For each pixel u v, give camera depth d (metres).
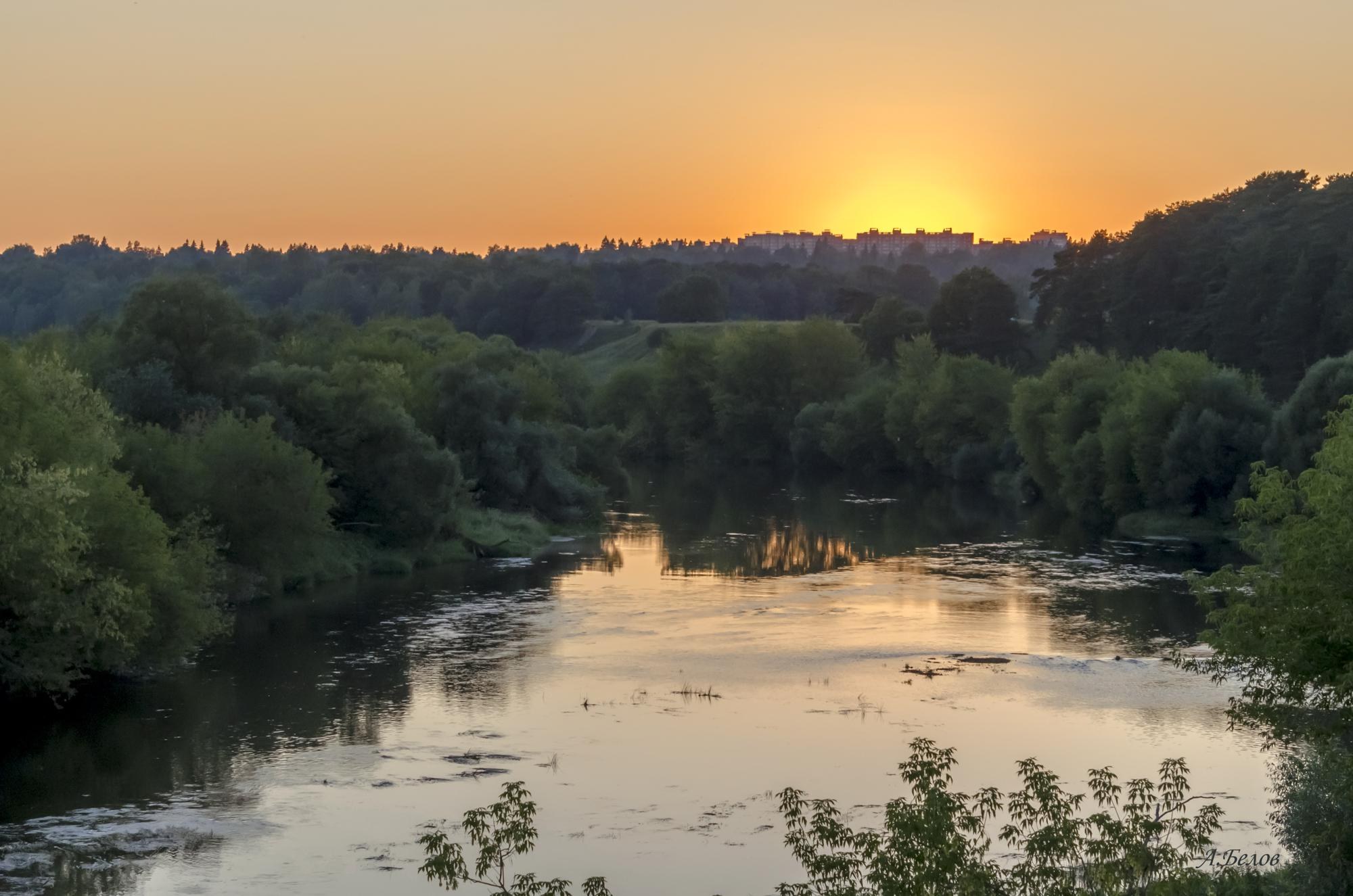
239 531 60.44
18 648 40.56
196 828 31.62
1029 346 160.75
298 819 32.34
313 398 71.44
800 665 48.34
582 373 135.75
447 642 51.97
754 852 30.05
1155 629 54.78
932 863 17.91
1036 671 47.44
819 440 137.75
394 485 71.38
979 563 73.06
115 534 43.78
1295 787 24.56
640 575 68.75
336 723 40.66
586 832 31.36
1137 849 19.02
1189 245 138.75
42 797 33.91
